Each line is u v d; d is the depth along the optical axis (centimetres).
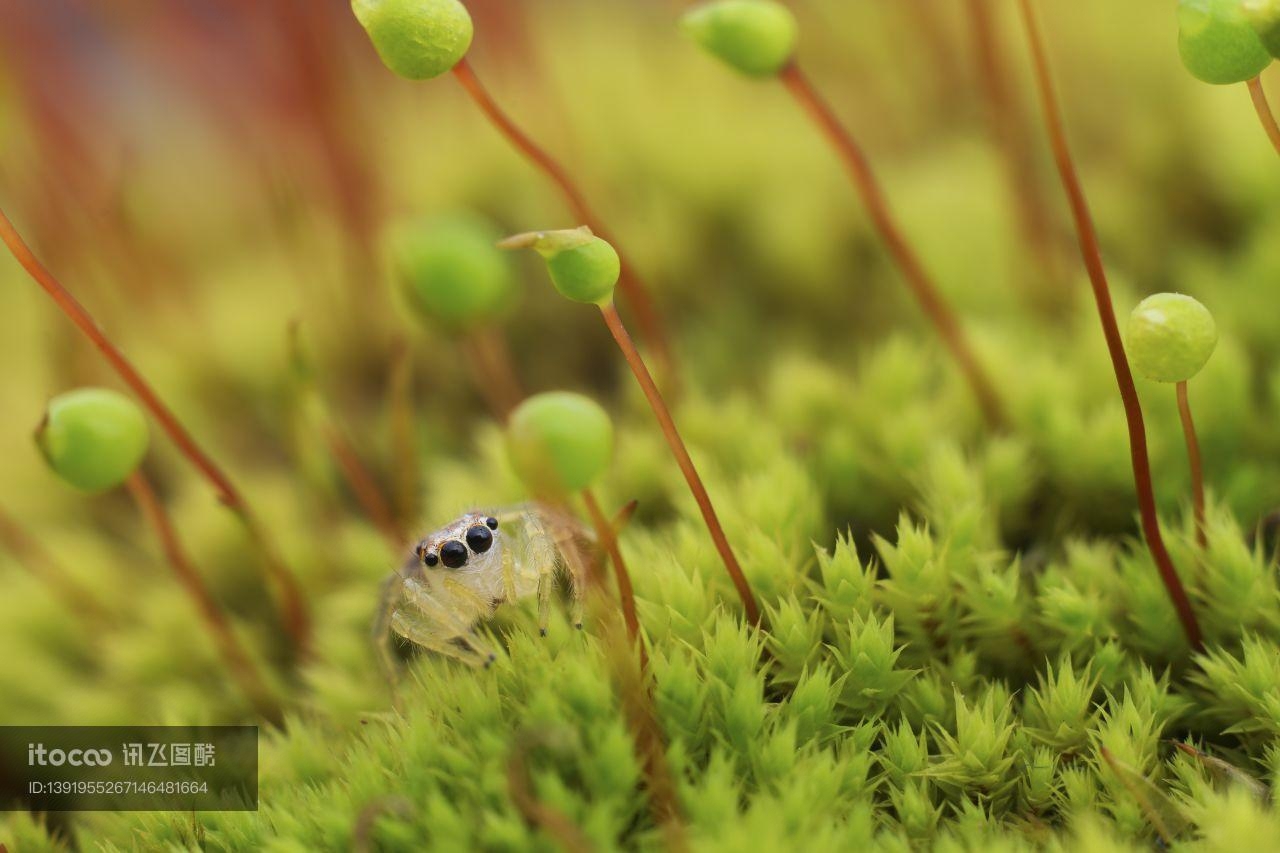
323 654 9
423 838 8
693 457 9
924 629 8
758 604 8
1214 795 8
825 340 9
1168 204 9
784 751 8
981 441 9
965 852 8
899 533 8
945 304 9
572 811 8
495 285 9
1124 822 8
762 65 8
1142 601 8
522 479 8
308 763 8
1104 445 8
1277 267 9
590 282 8
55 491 9
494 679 8
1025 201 9
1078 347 9
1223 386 9
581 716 8
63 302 8
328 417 9
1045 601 8
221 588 9
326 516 9
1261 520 8
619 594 8
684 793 8
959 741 8
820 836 8
